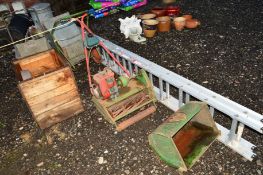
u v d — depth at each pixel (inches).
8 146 130.3
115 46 167.2
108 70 131.0
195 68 166.6
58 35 174.7
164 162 111.0
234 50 180.1
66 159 119.3
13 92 171.3
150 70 136.6
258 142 114.0
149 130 128.3
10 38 218.7
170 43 199.8
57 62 155.2
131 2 263.9
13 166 119.6
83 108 144.9
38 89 124.1
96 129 133.3
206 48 186.5
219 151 112.4
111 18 257.6
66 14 186.7
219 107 107.0
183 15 235.8
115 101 130.0
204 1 269.4
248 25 211.9
